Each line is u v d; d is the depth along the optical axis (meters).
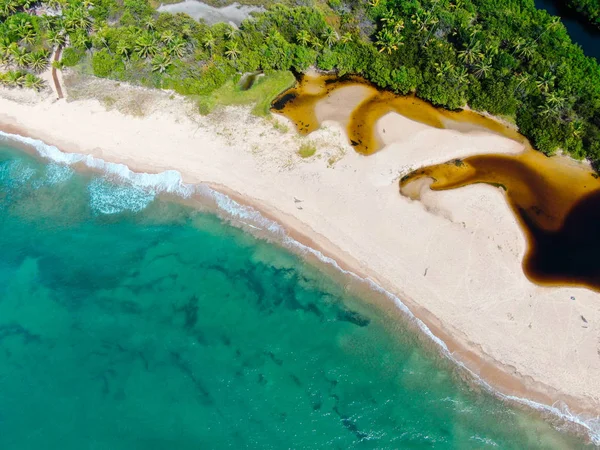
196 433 42.53
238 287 51.44
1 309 50.31
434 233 52.72
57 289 51.59
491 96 63.34
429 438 42.47
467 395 44.06
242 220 55.12
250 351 47.34
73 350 47.41
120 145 61.72
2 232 56.34
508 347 45.19
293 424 43.25
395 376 45.50
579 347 45.12
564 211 55.62
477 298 48.03
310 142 60.75
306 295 50.34
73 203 58.50
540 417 42.69
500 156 60.66
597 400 42.72
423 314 47.47
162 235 55.62
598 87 63.66
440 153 60.47
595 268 50.59
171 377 45.66
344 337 47.78
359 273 50.28
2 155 62.84
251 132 61.88
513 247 52.00
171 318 49.53
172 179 58.44
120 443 41.91
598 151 58.50
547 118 60.59
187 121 63.25
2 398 44.34
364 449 41.94
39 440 42.06
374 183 57.06
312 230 53.31
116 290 51.53
